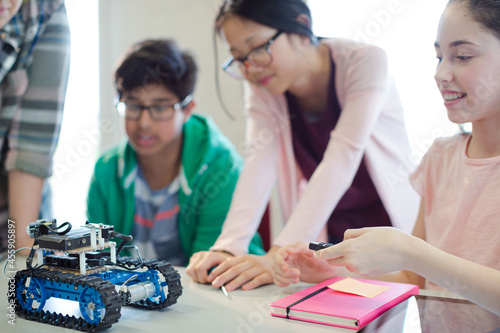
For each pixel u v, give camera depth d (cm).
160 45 192
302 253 103
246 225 152
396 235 77
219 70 201
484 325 72
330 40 162
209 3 198
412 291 90
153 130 190
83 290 77
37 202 166
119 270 93
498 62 95
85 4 220
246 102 173
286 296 91
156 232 194
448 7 98
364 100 148
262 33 156
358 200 166
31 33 162
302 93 167
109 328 77
